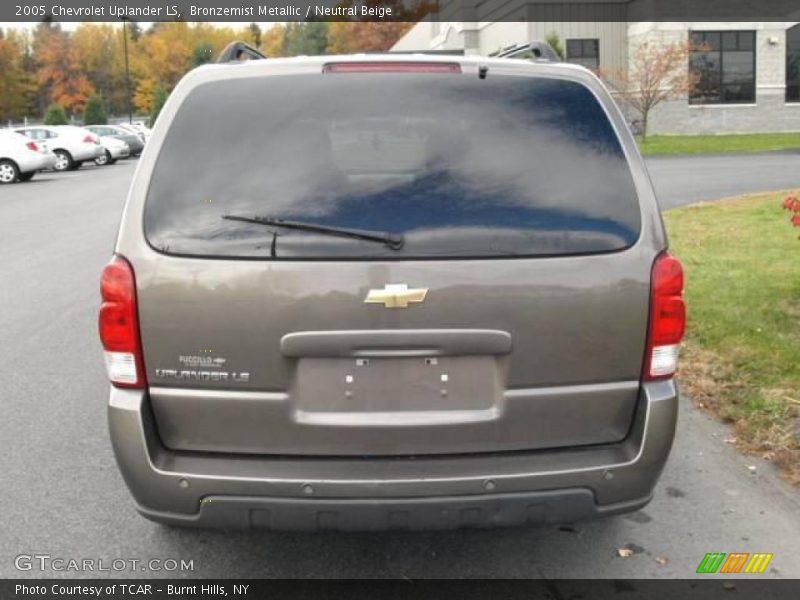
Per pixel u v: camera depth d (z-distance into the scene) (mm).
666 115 34781
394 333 2807
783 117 35438
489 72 3064
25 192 22203
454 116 2994
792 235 10469
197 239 2830
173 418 2906
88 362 6434
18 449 4734
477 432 2898
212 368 2848
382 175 2939
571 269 2848
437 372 2869
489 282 2812
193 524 2895
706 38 34406
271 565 3512
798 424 4699
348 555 3582
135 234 2857
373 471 2848
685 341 6230
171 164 2918
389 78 3033
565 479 2871
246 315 2809
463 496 2840
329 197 2852
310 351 2818
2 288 9227
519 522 2893
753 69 34938
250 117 2977
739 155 25594
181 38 77688
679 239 10500
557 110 3021
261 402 2861
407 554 3588
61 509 3996
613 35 34219
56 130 32406
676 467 4375
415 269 2799
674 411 2967
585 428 2957
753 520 3822
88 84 86688
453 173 2906
